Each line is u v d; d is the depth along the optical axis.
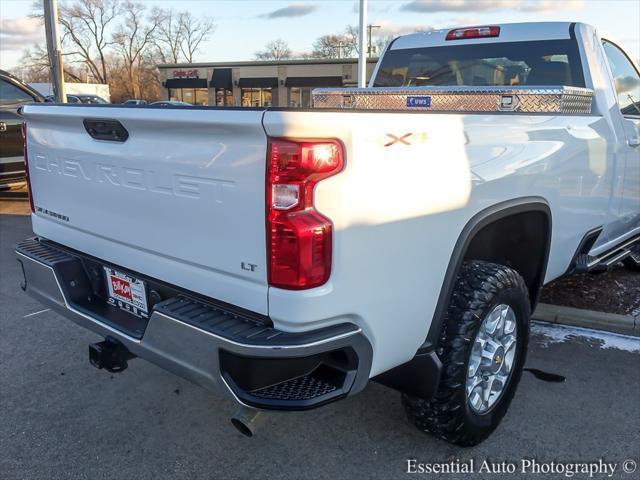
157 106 2.26
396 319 2.26
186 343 2.13
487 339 2.74
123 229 2.57
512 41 4.31
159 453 2.85
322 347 1.98
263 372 2.03
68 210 2.91
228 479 2.66
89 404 3.29
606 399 3.34
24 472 2.70
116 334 2.50
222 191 2.07
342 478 2.66
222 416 3.18
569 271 3.89
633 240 4.86
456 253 2.46
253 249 2.02
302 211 1.91
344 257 1.99
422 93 3.84
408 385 2.56
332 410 3.21
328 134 1.89
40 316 4.60
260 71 46.16
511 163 2.74
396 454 2.84
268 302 2.01
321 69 44.44
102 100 31.20
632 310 4.54
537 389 3.45
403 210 2.15
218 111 2.00
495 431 3.02
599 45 4.14
